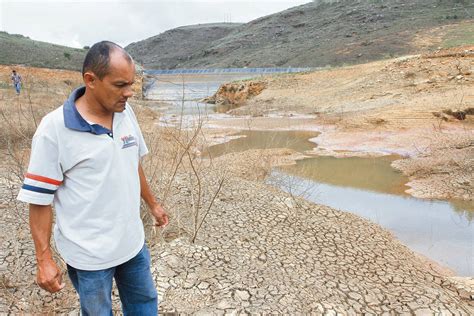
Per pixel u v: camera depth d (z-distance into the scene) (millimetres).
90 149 1763
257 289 3318
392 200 6863
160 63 104188
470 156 8438
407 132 11531
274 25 86375
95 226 1849
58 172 1753
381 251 4492
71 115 1721
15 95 11383
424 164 8523
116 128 1878
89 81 1747
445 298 3488
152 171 5145
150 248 3906
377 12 66312
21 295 3146
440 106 12703
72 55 48969
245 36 86625
